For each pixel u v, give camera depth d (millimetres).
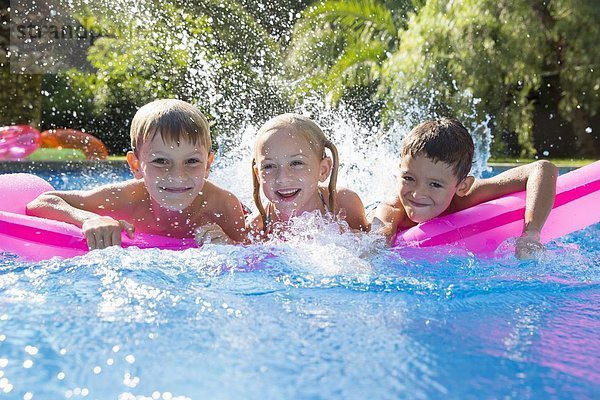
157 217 2605
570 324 1596
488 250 2455
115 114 10430
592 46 9922
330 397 1164
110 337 1449
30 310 1633
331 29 9797
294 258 2158
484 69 9594
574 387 1223
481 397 1176
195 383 1216
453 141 2428
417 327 1555
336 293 1841
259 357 1345
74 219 2396
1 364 1299
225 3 7406
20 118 10734
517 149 10359
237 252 2193
